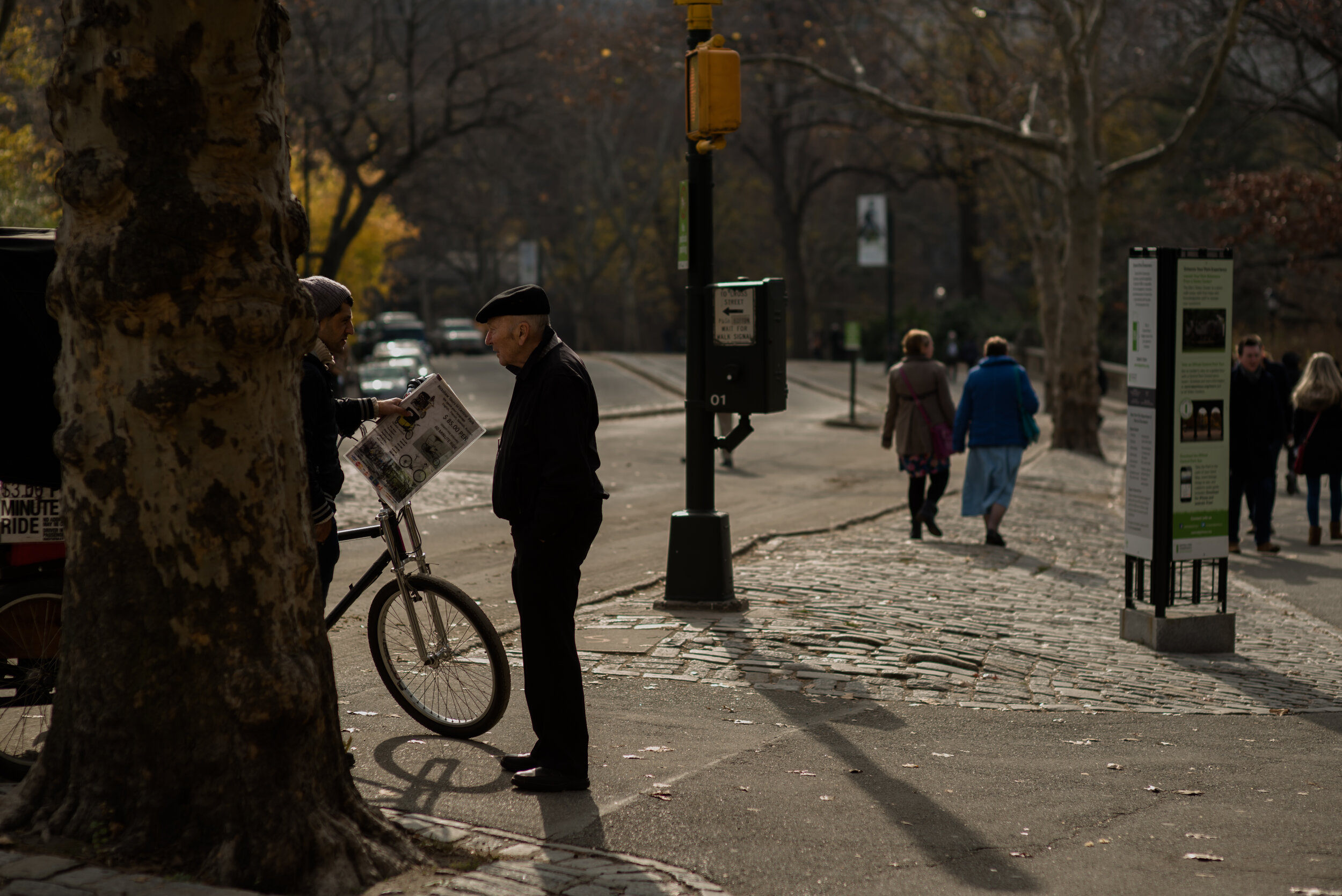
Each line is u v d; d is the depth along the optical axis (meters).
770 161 62.69
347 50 39.81
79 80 3.60
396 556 5.58
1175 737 5.98
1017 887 4.03
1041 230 34.44
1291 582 10.98
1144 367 8.17
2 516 4.88
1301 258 32.41
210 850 3.73
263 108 3.74
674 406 30.73
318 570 4.07
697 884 3.92
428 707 5.61
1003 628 8.31
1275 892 4.02
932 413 11.96
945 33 29.11
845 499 15.52
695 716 6.04
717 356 8.23
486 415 27.84
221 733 3.74
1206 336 8.08
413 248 76.12
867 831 4.51
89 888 3.49
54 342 4.80
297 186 41.81
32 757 4.82
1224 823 4.70
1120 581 10.57
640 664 6.98
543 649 4.83
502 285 87.06
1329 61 27.48
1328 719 6.43
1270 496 12.66
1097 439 24.16
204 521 3.72
